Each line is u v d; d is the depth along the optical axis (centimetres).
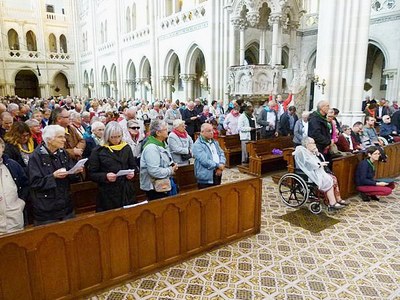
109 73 2764
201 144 462
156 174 387
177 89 2064
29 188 328
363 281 355
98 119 684
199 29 1566
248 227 457
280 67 1253
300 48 1914
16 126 407
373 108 1075
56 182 330
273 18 1233
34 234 284
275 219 521
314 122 561
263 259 400
